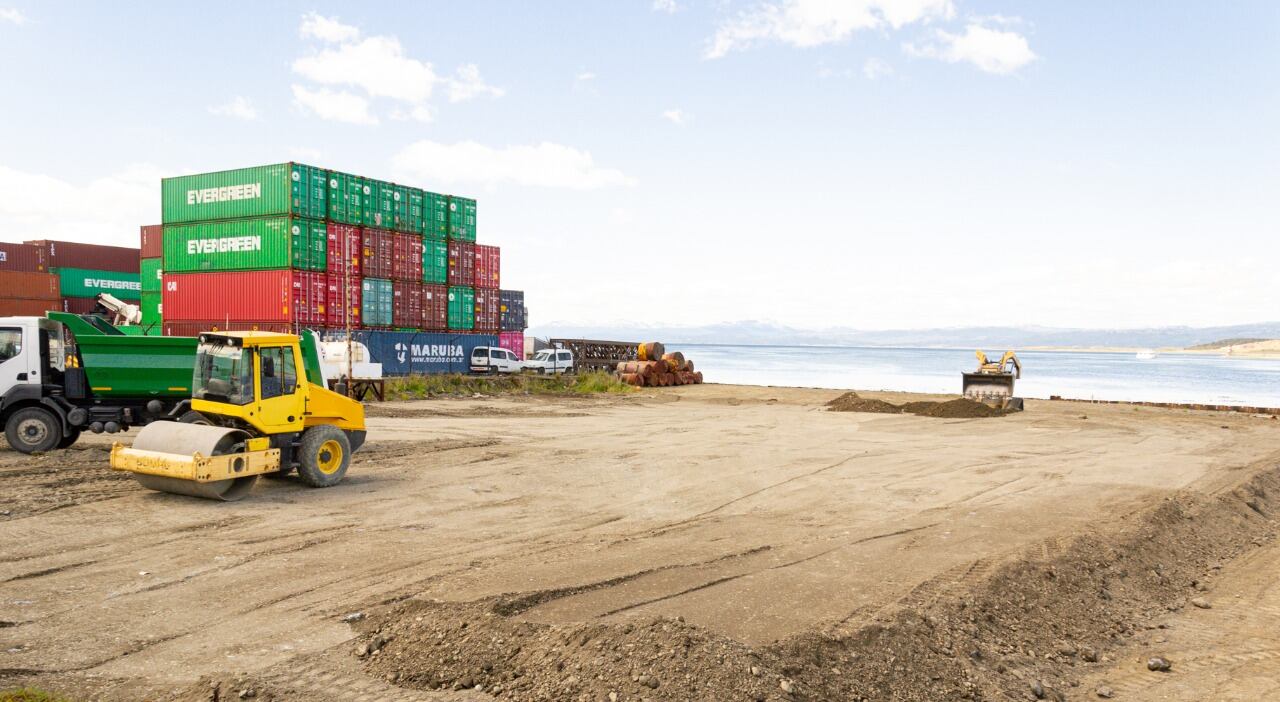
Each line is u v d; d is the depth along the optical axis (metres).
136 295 42.03
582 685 5.22
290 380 11.61
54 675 5.36
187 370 14.47
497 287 41.28
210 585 7.34
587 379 37.22
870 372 93.44
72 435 14.34
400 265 35.56
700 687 5.15
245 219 31.19
